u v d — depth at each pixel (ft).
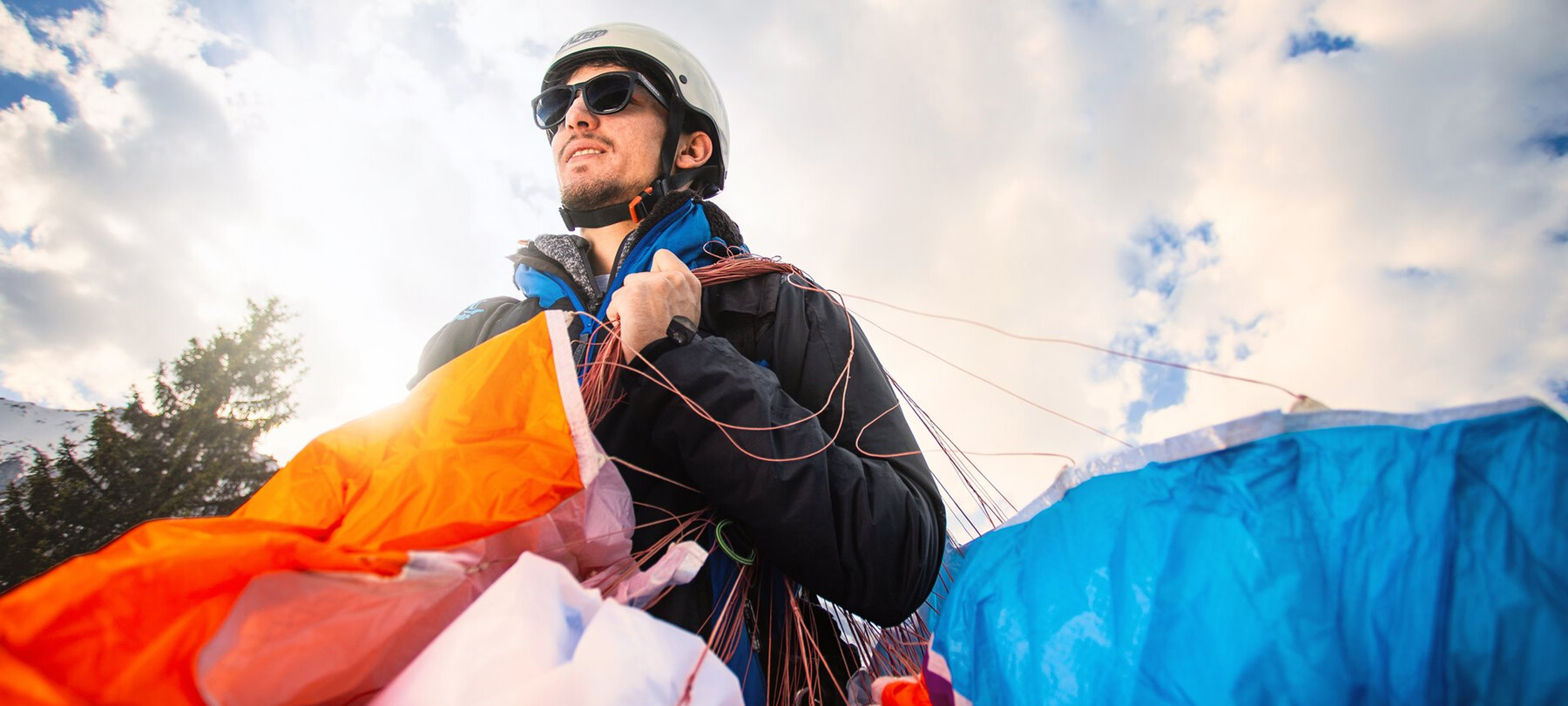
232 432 46.32
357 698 1.84
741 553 3.02
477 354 2.53
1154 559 1.79
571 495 2.22
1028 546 2.15
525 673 1.57
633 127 5.00
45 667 1.31
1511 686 1.39
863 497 2.90
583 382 3.03
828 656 3.40
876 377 3.69
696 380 2.86
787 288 3.91
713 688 1.84
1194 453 1.97
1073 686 1.76
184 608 1.49
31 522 38.60
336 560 1.64
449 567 1.81
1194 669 1.59
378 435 2.31
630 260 4.07
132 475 41.86
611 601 1.79
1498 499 1.57
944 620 2.26
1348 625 1.56
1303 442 1.85
